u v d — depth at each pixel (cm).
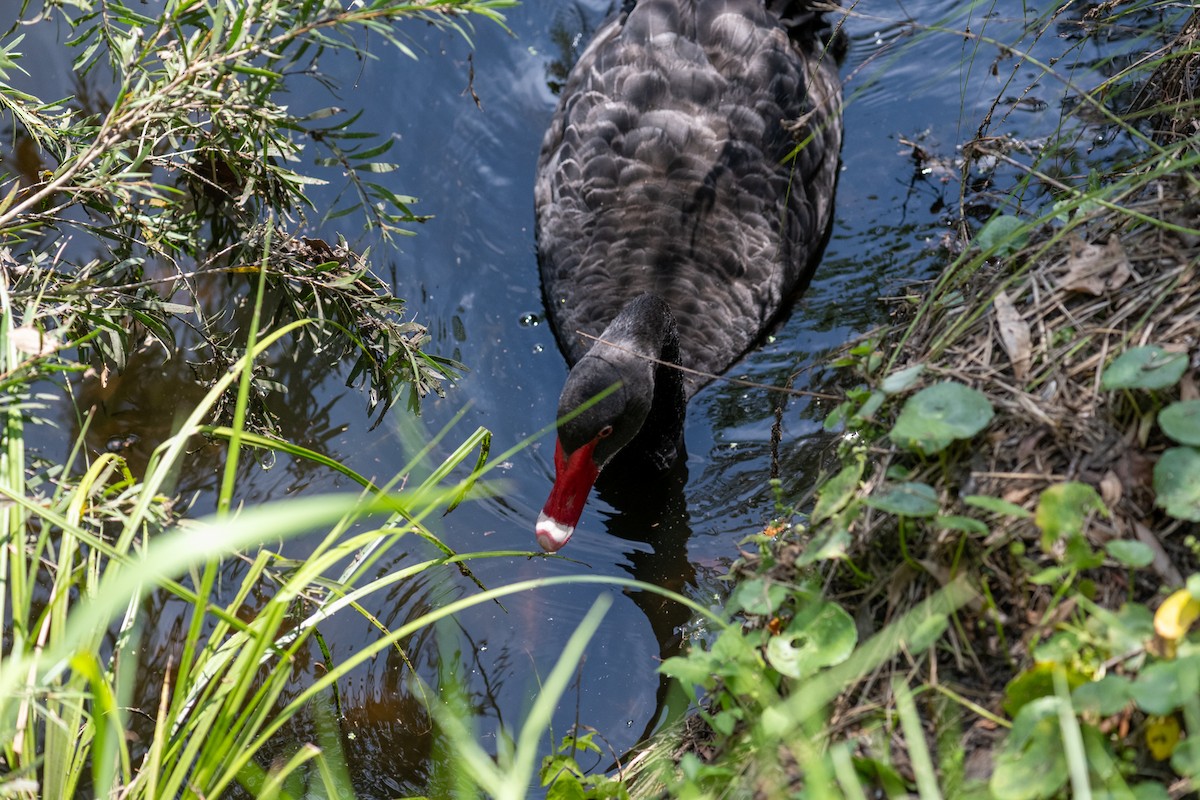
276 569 369
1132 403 233
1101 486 226
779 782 224
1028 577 218
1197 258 250
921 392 239
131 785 246
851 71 604
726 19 548
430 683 378
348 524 261
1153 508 224
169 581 236
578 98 555
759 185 521
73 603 370
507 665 386
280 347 494
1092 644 209
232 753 255
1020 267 288
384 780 347
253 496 442
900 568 234
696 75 534
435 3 287
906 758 216
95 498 284
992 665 220
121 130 298
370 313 369
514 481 461
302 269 356
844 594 245
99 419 457
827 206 552
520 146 591
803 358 503
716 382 500
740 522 439
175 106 297
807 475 443
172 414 460
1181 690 186
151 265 488
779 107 536
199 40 305
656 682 381
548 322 530
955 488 240
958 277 294
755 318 512
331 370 489
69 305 309
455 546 432
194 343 481
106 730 208
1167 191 282
